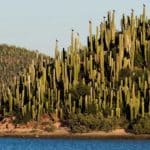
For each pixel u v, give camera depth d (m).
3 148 172.62
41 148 170.62
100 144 183.25
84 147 171.62
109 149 163.75
